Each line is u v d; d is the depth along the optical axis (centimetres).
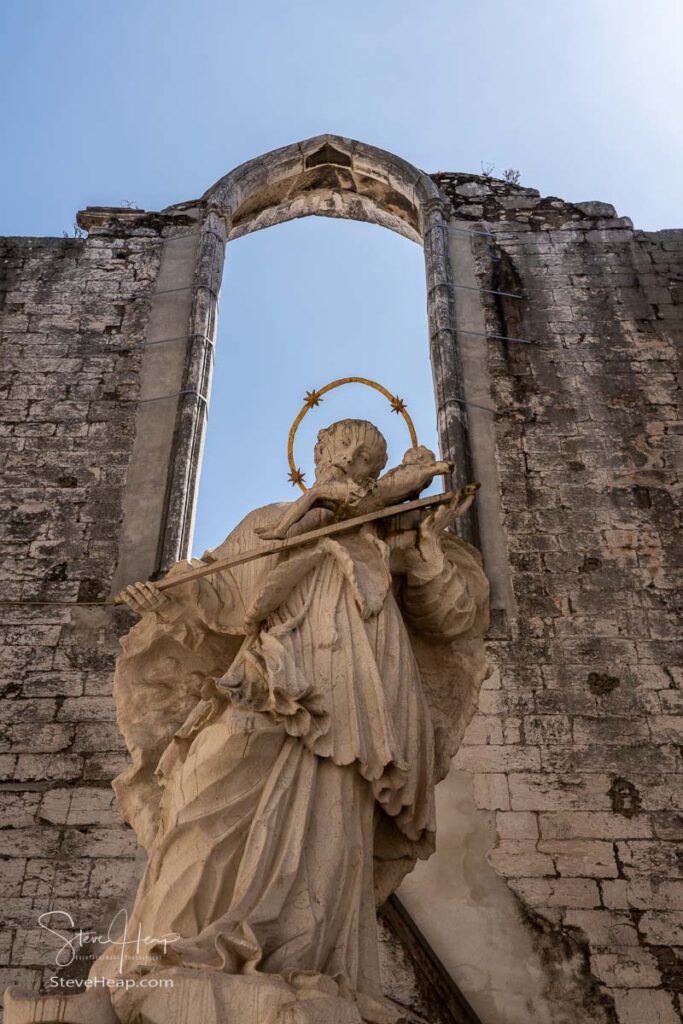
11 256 1572
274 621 531
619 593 1183
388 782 476
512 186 1691
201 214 1655
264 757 467
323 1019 366
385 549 556
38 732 1059
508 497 1281
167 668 573
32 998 388
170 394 1397
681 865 971
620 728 1064
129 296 1526
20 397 1394
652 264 1555
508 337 1462
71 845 977
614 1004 889
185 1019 372
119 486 1299
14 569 1211
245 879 429
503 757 1041
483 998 890
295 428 753
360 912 443
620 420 1362
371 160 1716
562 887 957
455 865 969
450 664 578
